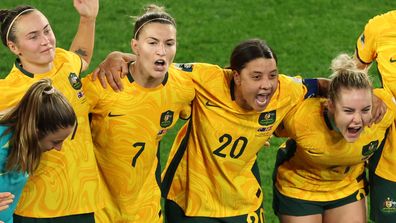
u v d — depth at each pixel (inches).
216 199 1108.5
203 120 1069.8
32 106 896.9
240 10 2203.5
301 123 1091.9
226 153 1080.8
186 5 2222.0
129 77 1029.2
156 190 1106.1
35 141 905.5
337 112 1054.4
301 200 1168.2
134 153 1051.9
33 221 1011.9
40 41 962.7
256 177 1133.1
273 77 1023.0
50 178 1003.3
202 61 1948.8
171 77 1043.3
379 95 1106.7
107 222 1088.2
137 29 1008.9
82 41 1064.8
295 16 2176.4
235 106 1056.2
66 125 907.4
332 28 2116.1
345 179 1170.6
